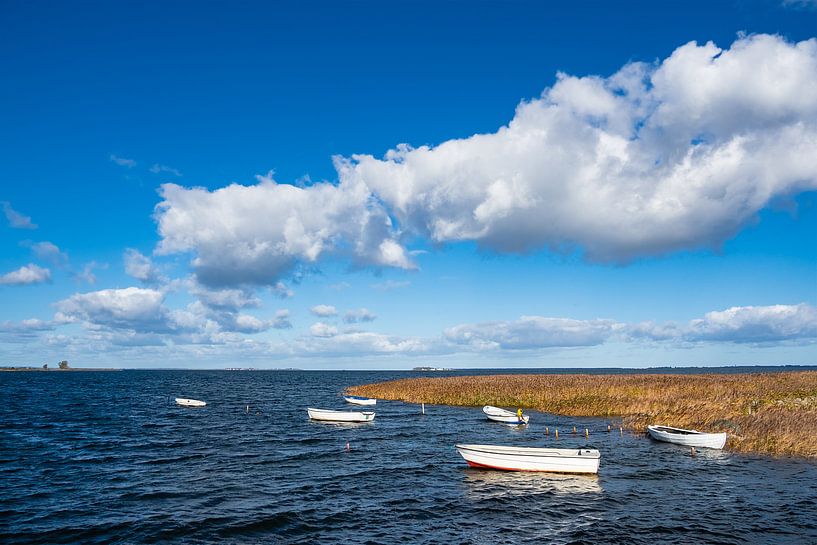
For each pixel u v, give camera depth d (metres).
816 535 21.23
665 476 30.67
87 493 27.67
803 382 75.81
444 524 22.81
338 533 21.69
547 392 72.56
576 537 21.16
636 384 76.38
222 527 22.33
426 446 42.28
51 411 71.88
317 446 42.44
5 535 21.42
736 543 20.45
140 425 56.22
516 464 32.41
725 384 73.69
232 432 50.66
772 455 35.88
